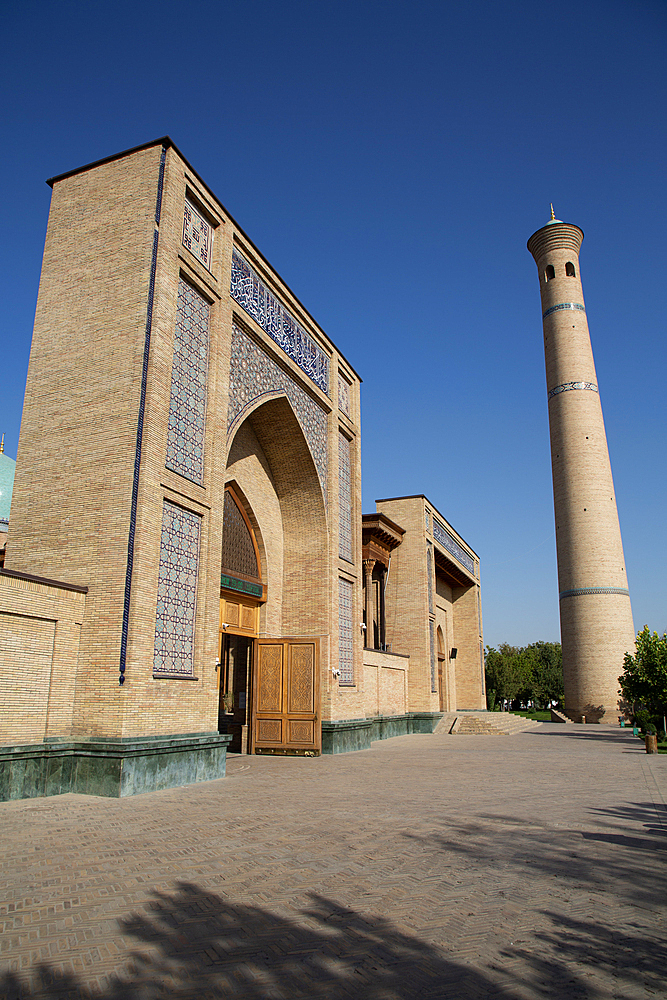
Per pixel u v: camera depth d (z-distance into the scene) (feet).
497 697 184.55
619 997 10.98
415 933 13.55
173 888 16.01
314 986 11.19
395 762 46.44
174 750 32.53
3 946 12.53
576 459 127.24
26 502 34.60
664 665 81.46
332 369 59.93
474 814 26.32
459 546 109.29
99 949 12.46
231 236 42.91
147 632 31.65
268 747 50.03
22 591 28.50
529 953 12.66
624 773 41.70
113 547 31.65
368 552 77.15
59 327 36.63
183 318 37.91
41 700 29.19
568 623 125.39
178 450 36.01
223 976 11.48
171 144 37.22
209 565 37.06
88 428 34.04
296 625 55.42
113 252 36.42
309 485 56.13
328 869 17.95
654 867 18.76
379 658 73.26
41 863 17.93
